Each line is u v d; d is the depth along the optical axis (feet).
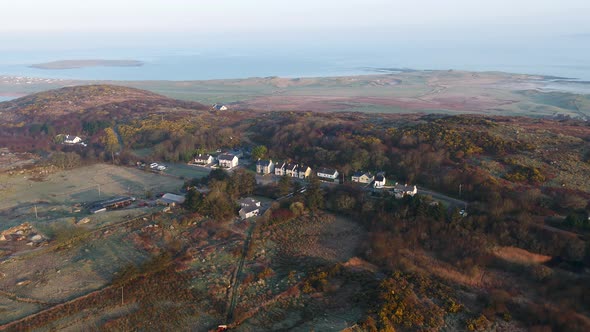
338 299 235.40
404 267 263.70
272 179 427.74
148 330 211.20
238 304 231.30
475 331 210.18
